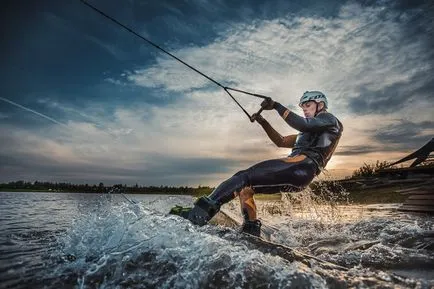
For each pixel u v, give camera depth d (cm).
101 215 335
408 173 2459
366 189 2444
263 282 206
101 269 232
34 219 616
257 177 354
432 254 295
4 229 464
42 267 242
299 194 505
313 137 383
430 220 589
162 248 260
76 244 295
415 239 369
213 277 214
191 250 253
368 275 221
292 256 258
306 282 203
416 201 905
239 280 209
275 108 416
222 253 245
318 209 673
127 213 335
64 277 220
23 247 319
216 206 342
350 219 625
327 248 346
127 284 208
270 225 494
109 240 294
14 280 213
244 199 371
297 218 643
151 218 307
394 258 285
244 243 284
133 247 264
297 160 365
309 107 412
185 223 302
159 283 209
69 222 562
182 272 222
